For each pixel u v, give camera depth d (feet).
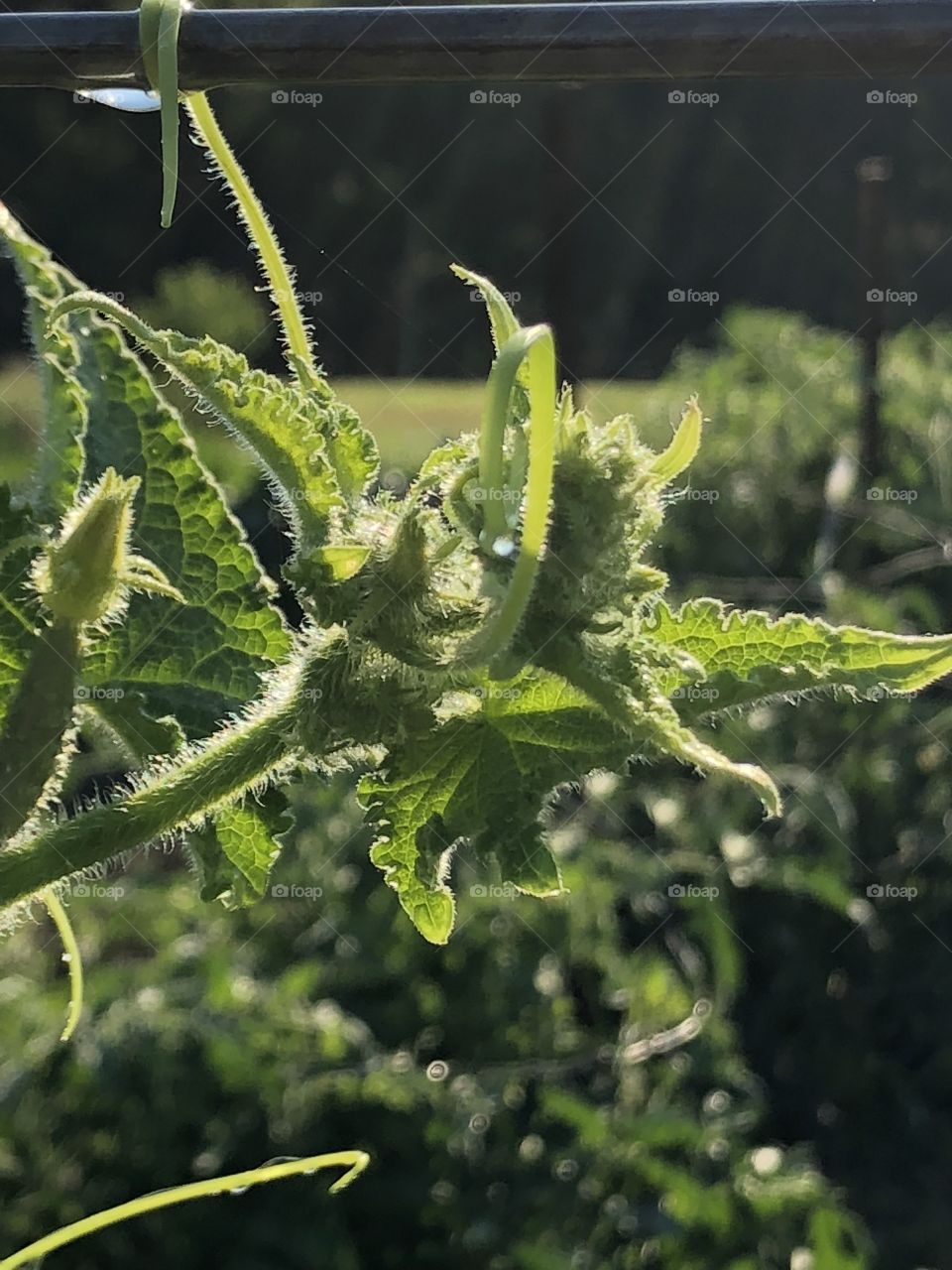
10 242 4.50
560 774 3.96
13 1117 11.82
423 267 60.85
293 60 4.25
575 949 13.12
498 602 3.41
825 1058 13.98
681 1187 11.36
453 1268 11.71
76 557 3.55
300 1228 11.72
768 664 4.04
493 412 3.10
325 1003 12.72
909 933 14.25
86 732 4.68
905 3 4.25
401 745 3.85
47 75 4.22
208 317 32.50
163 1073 11.96
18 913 4.15
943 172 41.34
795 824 13.97
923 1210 13.05
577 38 4.33
